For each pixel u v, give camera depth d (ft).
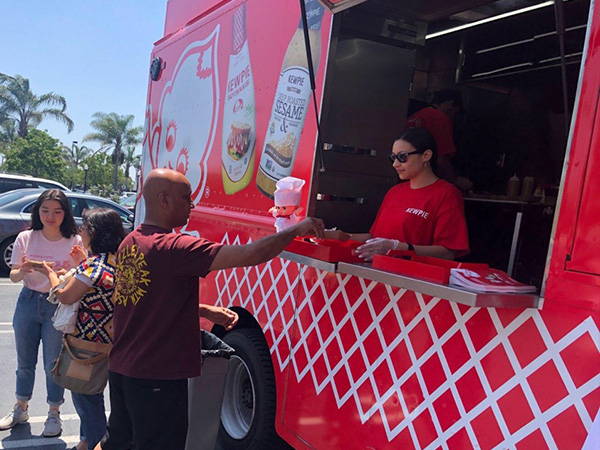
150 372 7.57
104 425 10.34
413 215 8.62
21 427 12.93
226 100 12.75
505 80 12.95
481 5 11.14
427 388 6.73
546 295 5.51
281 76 10.46
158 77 17.81
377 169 11.00
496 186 13.34
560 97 11.91
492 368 5.97
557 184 11.89
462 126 13.56
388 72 11.27
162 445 7.81
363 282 7.97
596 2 5.36
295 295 9.56
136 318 7.73
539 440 5.43
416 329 6.98
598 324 5.04
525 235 11.51
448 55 13.52
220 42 13.39
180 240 7.61
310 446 8.79
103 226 9.68
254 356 10.78
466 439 6.17
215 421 9.64
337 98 10.52
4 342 18.81
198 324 8.04
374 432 7.49
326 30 9.29
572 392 5.19
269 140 10.69
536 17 11.67
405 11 11.39
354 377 7.95
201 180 13.89
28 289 11.87
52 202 11.47
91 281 9.32
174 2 17.31
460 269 6.15
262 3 11.48
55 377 9.87
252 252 7.35
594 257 5.13
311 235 8.28
